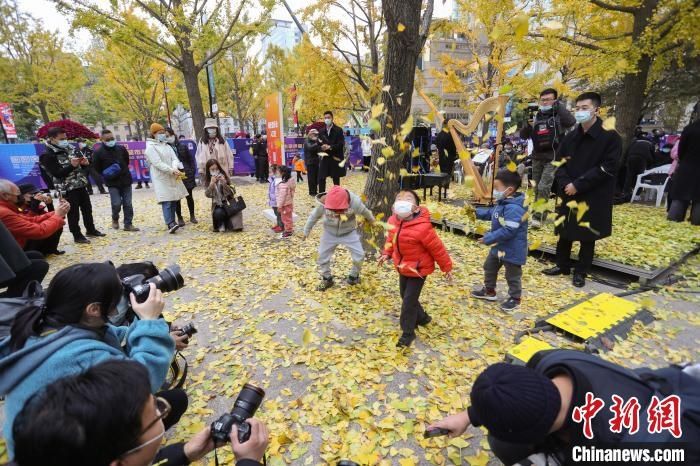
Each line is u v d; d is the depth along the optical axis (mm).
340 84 11977
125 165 6977
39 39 19172
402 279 3273
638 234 5789
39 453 827
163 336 1716
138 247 6098
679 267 4719
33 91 20312
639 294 4102
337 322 3629
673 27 6922
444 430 1539
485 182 7832
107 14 9742
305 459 2115
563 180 4215
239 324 3682
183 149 7422
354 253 4250
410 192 3129
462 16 11984
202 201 10078
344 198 3883
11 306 1847
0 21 18312
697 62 14078
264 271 5012
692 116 6199
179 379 2594
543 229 6039
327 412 2445
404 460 2047
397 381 2760
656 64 8781
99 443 849
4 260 2482
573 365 1113
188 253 5781
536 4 8266
